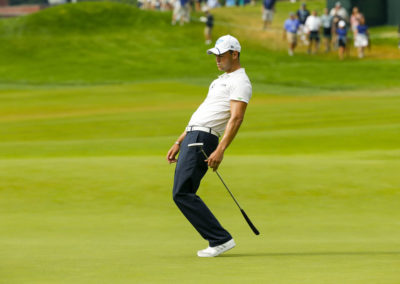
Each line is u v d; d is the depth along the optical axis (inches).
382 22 7839.6
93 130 3316.9
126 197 1465.3
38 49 7121.1
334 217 1279.5
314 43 7032.5
